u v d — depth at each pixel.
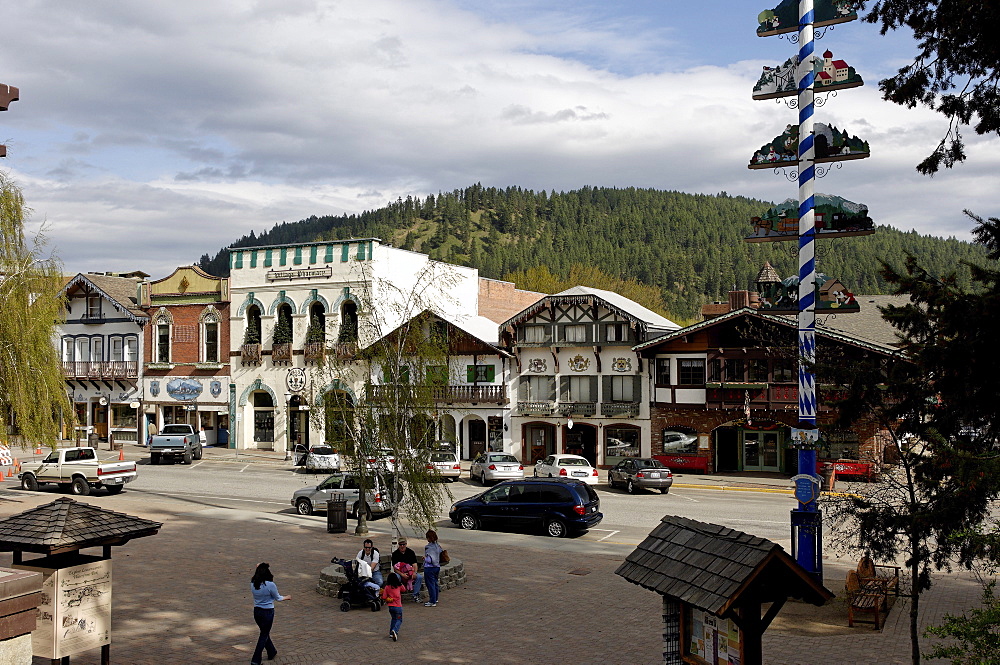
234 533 26.73
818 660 14.55
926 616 17.30
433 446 23.81
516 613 17.80
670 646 11.02
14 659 8.78
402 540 18.70
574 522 26.44
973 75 15.52
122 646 15.59
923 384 13.42
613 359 46.69
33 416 32.84
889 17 16.17
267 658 14.92
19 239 32.00
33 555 21.98
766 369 41.94
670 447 44.91
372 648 15.54
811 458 17.95
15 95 15.78
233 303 56.59
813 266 18.42
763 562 9.62
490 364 49.62
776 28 18.89
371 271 51.88
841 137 18.34
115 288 62.28
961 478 11.91
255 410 56.50
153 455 48.34
